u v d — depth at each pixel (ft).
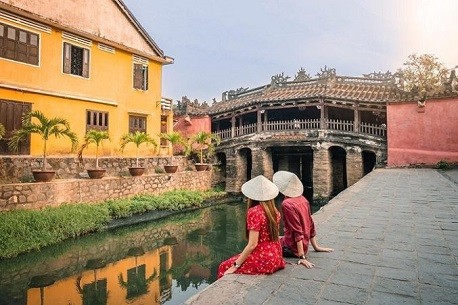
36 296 23.17
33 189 36.99
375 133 69.92
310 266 12.96
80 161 49.57
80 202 42.09
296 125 68.23
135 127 62.08
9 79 43.83
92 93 54.24
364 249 15.46
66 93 50.11
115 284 26.13
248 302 10.05
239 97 90.94
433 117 60.39
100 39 54.65
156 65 66.74
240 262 12.25
